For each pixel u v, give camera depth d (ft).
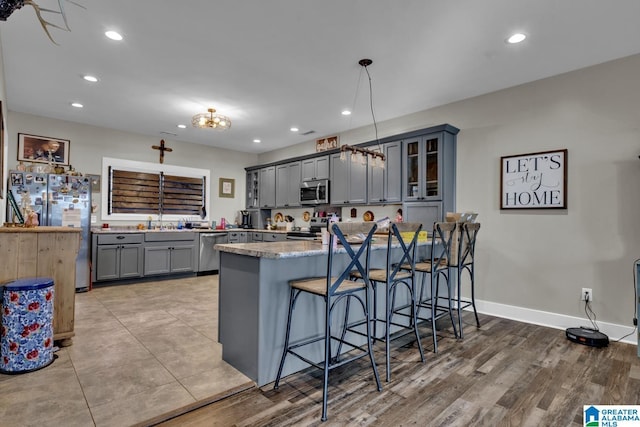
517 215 11.57
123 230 16.46
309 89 12.21
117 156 17.97
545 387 6.75
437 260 10.06
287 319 7.06
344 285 6.77
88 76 11.25
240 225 22.81
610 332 9.73
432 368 7.57
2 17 4.17
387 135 15.88
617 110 9.75
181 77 11.27
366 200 15.56
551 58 9.78
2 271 7.80
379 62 10.14
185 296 13.85
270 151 23.22
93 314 11.22
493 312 12.03
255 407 5.93
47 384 6.51
